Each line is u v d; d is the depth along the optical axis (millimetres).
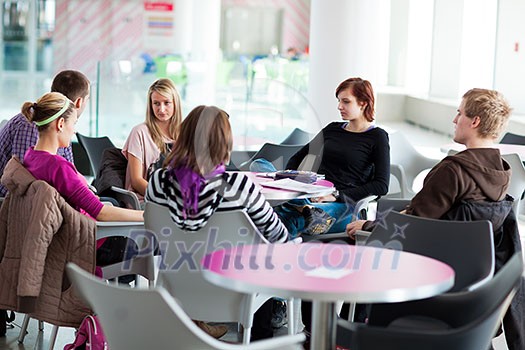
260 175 5238
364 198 5176
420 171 7059
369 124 5535
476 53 15312
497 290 2938
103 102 9461
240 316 3729
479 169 3838
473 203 3811
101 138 6297
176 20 21422
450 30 15742
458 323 3107
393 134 7051
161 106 5344
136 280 4598
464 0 15281
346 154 5449
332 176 5473
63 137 4168
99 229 4137
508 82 12500
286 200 4777
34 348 4551
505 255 3836
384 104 17062
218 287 3713
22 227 3963
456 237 3561
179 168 3643
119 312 2680
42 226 3816
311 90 9672
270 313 4656
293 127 8414
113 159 5461
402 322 3123
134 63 9508
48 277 3902
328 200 5246
